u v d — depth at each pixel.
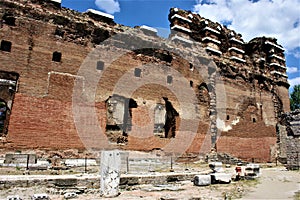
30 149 16.84
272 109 30.47
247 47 31.58
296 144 20.03
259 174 16.33
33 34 18.50
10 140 16.42
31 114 17.31
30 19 18.59
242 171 15.51
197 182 13.06
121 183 11.98
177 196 10.45
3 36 17.56
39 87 17.91
